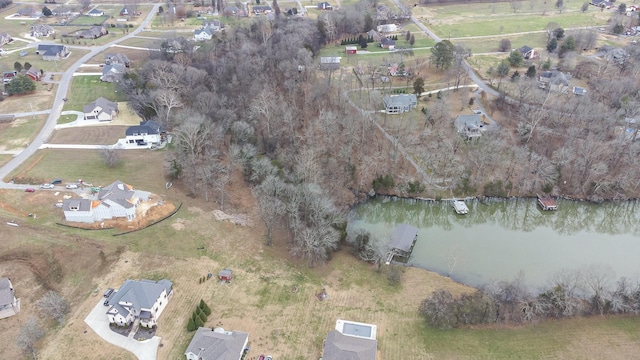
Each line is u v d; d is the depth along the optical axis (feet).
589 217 367.04
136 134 401.49
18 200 327.06
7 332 238.89
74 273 276.82
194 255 294.66
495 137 395.96
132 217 315.17
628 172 370.73
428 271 294.66
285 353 233.14
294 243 304.30
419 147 399.85
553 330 247.91
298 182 332.19
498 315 251.80
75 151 391.45
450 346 239.30
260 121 408.26
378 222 356.18
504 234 344.69
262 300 264.31
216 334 231.09
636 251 327.47
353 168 375.66
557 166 376.48
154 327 243.81
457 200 363.97
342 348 222.48
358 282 281.13
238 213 335.67
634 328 249.75
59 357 227.40
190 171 355.15
